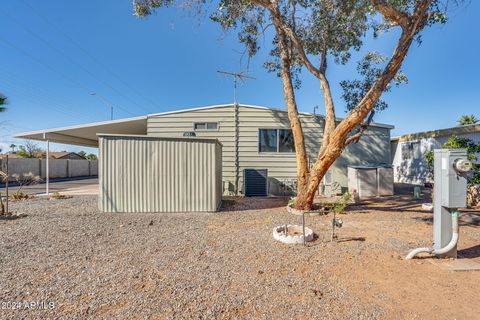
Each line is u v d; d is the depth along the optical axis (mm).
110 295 2535
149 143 6805
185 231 4953
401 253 3691
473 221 5641
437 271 3088
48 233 4715
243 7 7512
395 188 12422
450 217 3475
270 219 5992
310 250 3840
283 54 7555
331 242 4230
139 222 5660
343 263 3342
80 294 2555
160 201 6832
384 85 5719
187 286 2723
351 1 6309
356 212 6809
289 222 5746
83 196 10008
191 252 3770
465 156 3291
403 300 2455
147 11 6531
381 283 2795
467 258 3473
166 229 5098
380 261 3396
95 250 3840
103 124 10398
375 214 6543
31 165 19469
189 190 6906
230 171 10438
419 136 13898
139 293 2574
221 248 3951
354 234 4707
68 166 23781
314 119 10453
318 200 8852
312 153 10406
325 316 2205
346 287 2707
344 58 8695
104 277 2932
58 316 2199
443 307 2336
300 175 7000
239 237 4547
